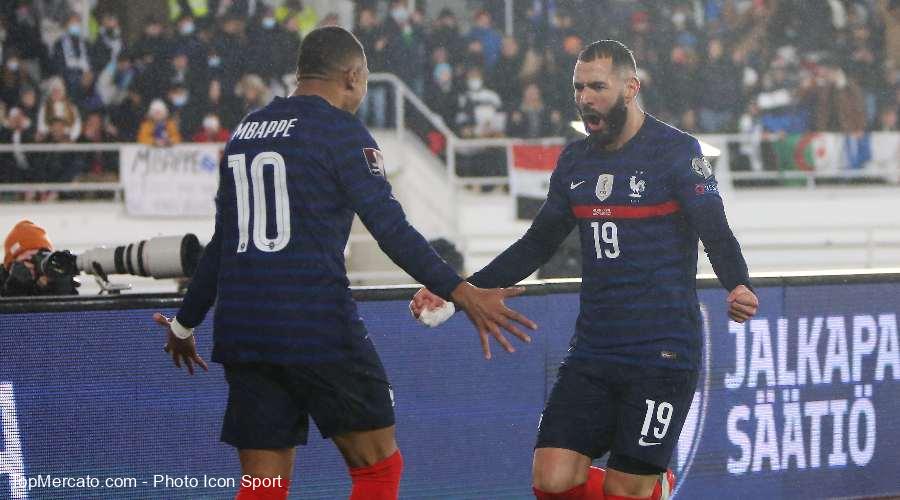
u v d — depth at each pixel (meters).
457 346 17.92
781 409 19.33
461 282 12.30
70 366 16.25
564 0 47.66
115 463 16.45
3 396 16.00
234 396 12.89
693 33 48.91
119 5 43.59
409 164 42.56
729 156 47.09
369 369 12.73
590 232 14.16
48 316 16.16
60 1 42.84
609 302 14.03
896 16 51.97
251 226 12.48
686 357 13.94
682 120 48.16
